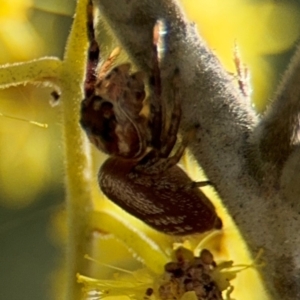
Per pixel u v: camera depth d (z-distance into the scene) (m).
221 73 0.07
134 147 0.08
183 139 0.07
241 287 0.08
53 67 0.08
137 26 0.07
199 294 0.07
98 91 0.08
